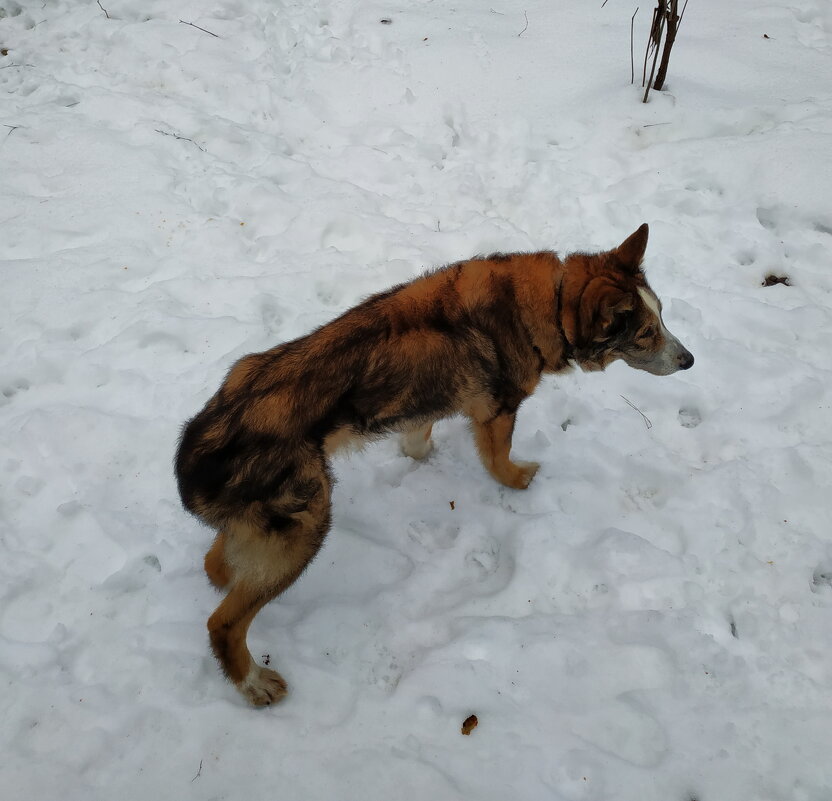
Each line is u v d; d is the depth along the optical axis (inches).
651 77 90.7
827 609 52.9
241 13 112.3
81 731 48.0
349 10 111.9
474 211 83.1
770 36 103.8
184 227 81.8
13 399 67.6
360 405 49.7
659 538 58.1
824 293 75.0
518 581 55.8
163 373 68.6
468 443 66.7
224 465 45.0
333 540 58.6
